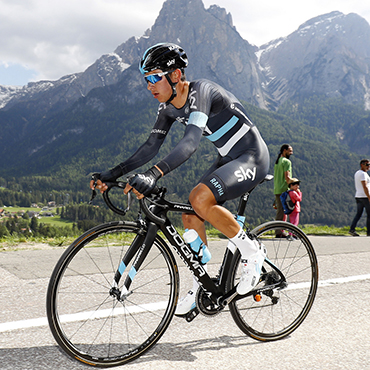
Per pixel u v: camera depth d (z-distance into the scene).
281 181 7.02
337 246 5.90
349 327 2.53
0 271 3.60
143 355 2.01
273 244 2.52
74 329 2.16
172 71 2.03
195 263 2.10
